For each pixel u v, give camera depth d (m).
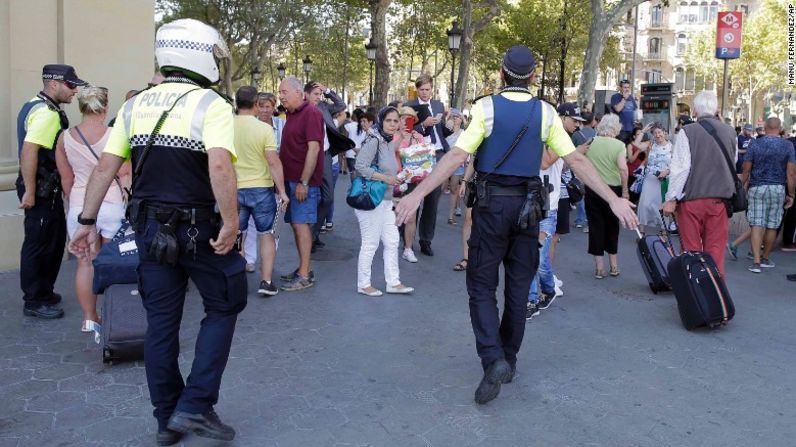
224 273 3.41
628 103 13.96
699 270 5.74
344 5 33.16
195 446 3.59
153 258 3.30
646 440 3.79
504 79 4.25
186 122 3.24
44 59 7.46
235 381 4.46
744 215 10.04
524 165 4.08
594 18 21.67
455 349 5.18
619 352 5.20
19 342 5.07
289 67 48.06
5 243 6.92
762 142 8.19
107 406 4.04
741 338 5.62
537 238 4.28
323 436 3.74
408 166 6.56
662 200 10.06
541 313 6.22
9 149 7.12
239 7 31.53
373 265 8.05
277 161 6.24
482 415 4.04
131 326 4.60
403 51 42.69
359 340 5.34
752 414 4.15
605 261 8.59
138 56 8.23
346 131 14.50
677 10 68.50
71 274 6.89
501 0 37.16
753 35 48.44
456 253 8.86
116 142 3.39
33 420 3.85
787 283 7.66
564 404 4.22
